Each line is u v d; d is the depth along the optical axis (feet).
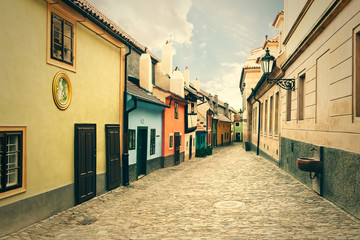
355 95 17.81
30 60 18.89
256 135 80.53
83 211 22.80
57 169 21.85
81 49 25.26
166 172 47.26
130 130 37.14
